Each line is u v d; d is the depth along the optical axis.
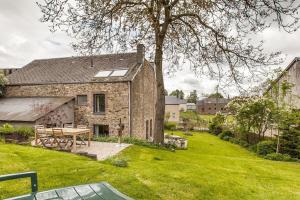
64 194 2.81
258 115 22.77
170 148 15.02
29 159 8.91
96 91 20.50
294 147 18.41
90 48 8.45
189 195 6.42
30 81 22.83
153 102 26.41
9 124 16.78
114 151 11.97
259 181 8.55
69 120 20.47
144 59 22.72
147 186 6.72
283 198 6.79
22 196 2.77
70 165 8.17
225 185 7.49
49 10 6.60
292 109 19.52
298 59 23.19
